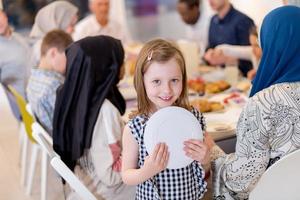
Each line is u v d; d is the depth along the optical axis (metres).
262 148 1.35
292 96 1.32
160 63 1.23
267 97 1.32
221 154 1.51
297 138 1.34
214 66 3.26
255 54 2.88
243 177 1.40
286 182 1.33
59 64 2.31
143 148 1.30
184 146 1.26
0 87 4.16
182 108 1.26
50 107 2.24
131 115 1.39
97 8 3.74
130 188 1.74
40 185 2.93
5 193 2.88
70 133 1.79
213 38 3.52
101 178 1.69
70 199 1.79
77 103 1.74
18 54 3.46
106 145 1.70
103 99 1.71
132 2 5.10
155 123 1.23
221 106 2.25
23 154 3.01
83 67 1.70
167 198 1.31
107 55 1.72
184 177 1.31
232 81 2.78
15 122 4.17
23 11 3.65
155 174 1.27
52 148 1.69
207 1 3.81
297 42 1.36
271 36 1.38
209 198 1.59
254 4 3.29
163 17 5.29
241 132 1.37
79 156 1.75
